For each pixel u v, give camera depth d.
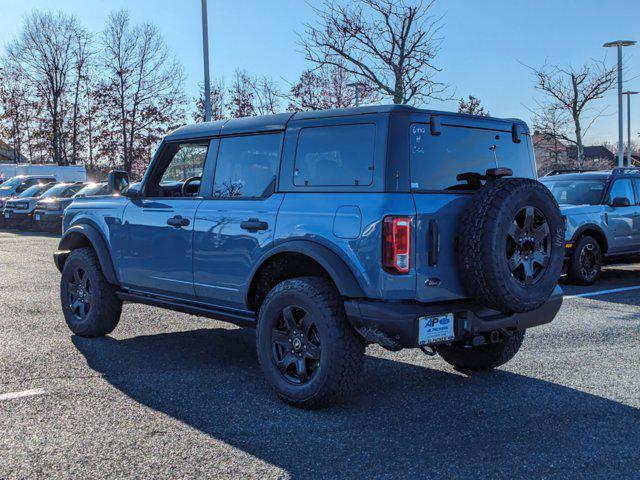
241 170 5.21
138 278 6.00
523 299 4.28
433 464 3.65
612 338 6.70
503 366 5.69
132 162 39.50
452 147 4.64
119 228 6.16
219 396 4.80
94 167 43.97
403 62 16.30
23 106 46.88
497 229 4.13
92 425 4.18
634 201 11.47
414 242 4.20
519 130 5.21
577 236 10.44
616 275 12.05
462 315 4.39
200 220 5.33
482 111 27.09
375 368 5.64
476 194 4.34
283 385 4.63
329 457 3.73
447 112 4.64
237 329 7.17
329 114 4.67
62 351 6.05
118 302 6.53
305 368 4.56
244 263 4.95
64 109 44.72
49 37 43.69
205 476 3.47
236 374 5.38
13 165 33.03
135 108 39.41
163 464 3.62
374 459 3.71
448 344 4.79
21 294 9.30
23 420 4.25
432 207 4.29
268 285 5.05
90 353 6.00
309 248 4.45
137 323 7.41
